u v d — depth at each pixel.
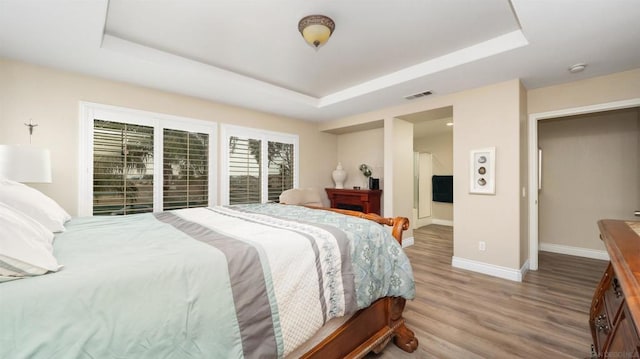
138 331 0.81
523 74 2.81
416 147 7.02
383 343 1.67
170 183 3.38
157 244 1.23
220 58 2.75
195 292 0.94
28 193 1.64
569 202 3.95
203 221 1.92
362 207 4.67
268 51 2.61
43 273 0.82
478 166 3.18
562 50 2.29
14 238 0.82
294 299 1.17
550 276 3.04
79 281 0.80
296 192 3.47
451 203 6.37
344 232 1.53
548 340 1.83
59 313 0.73
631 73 2.68
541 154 4.16
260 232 1.48
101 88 2.89
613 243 1.17
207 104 3.73
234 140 4.01
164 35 2.31
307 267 1.26
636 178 3.48
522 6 1.71
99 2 1.68
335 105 3.99
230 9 1.96
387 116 4.19
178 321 0.88
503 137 3.02
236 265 1.07
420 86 3.18
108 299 0.80
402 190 4.38
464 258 3.32
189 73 2.78
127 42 2.38
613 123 3.63
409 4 1.91
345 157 5.53
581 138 3.86
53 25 1.91
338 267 1.39
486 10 1.98
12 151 1.96
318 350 1.33
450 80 2.99
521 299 2.45
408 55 2.70
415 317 2.14
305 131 5.03
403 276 1.69
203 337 0.92
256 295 1.07
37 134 2.54
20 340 0.68
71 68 2.63
